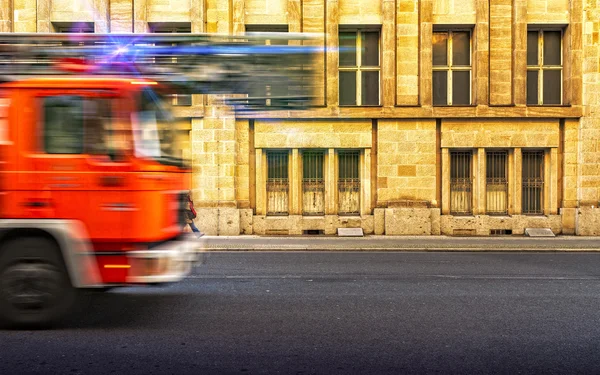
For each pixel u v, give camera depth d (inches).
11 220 216.2
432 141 652.7
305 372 170.4
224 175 647.1
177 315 245.3
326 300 279.4
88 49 230.4
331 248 516.7
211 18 660.1
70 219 219.3
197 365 176.6
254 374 168.4
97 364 177.3
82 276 219.0
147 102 231.6
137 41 245.1
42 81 219.9
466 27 667.4
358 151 667.4
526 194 672.4
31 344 200.1
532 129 655.1
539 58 675.4
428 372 171.5
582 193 650.2
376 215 650.8
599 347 199.2
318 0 658.8
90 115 220.7
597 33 650.2
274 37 275.9
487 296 291.9
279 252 501.0
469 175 668.7
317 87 285.7
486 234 653.3
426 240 587.8
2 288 218.2
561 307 265.6
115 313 249.0
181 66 258.4
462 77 675.4
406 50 655.8
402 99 655.1
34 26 645.3
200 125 645.9
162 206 226.8
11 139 218.1
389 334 215.2
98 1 649.6
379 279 346.0
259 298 283.6
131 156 221.3
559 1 658.2
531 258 460.1
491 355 189.0
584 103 651.5
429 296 291.1
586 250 513.0
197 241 264.1
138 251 220.7
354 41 676.1
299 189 660.7
